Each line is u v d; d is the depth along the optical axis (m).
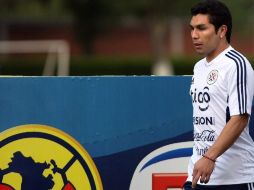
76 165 18.19
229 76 15.55
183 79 18.20
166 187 18.34
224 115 15.70
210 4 15.86
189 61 108.50
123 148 18.25
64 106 18.09
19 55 117.44
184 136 18.28
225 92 15.62
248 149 16.03
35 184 18.09
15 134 18.02
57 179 18.14
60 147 18.14
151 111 18.22
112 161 18.25
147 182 18.34
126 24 136.50
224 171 15.95
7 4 121.31
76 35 119.31
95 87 18.14
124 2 110.69
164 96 18.22
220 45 15.94
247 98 15.40
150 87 18.20
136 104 18.20
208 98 15.83
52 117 18.08
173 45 139.88
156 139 18.27
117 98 18.19
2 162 18.00
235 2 105.75
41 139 18.08
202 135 15.99
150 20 112.06
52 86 18.05
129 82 18.17
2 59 107.62
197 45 15.99
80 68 101.69
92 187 18.23
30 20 132.12
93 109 18.16
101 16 115.00
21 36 132.62
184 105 18.22
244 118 15.34
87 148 18.19
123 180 18.30
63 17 132.12
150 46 137.12
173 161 18.31
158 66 107.94
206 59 16.16
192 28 16.11
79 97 18.12
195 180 15.27
